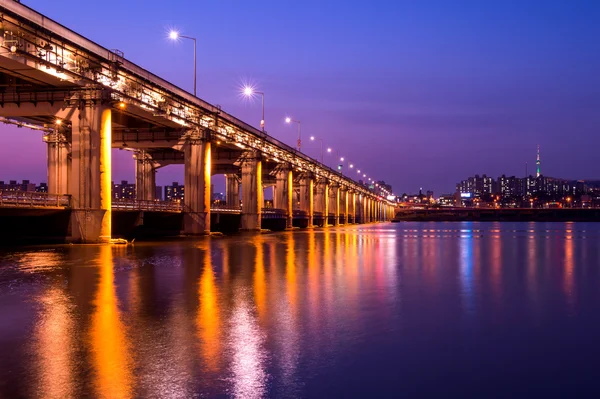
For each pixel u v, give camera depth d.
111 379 8.45
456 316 13.55
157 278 20.92
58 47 37.84
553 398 7.80
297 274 22.77
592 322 12.87
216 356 9.73
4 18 33.00
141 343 10.59
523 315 13.73
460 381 8.51
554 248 43.03
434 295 17.02
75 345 10.41
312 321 12.78
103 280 20.17
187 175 64.19
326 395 7.90
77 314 13.42
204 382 8.37
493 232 90.88
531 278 21.86
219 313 13.67
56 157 55.97
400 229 113.81
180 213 63.72
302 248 41.84
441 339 11.13
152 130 64.94
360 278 21.50
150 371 8.85
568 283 20.22
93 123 41.94
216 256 32.28
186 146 64.00
